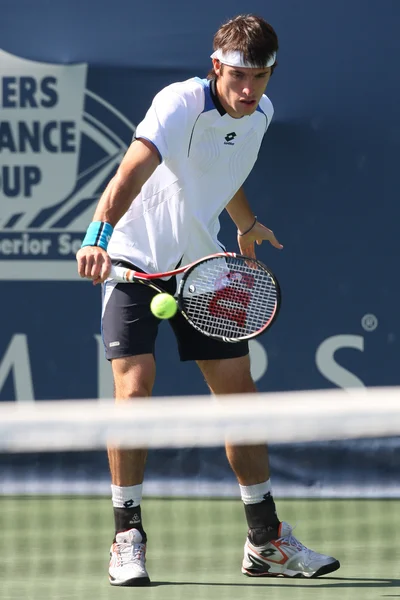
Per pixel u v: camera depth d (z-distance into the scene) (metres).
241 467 12.84
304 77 18.08
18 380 18.42
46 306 18.41
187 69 18.23
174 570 13.09
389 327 18.08
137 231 12.91
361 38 18.00
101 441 12.71
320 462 17.95
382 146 18.05
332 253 18.16
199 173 12.82
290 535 12.91
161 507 17.08
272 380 18.20
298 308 18.19
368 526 15.75
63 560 13.58
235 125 12.70
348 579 12.57
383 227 18.06
